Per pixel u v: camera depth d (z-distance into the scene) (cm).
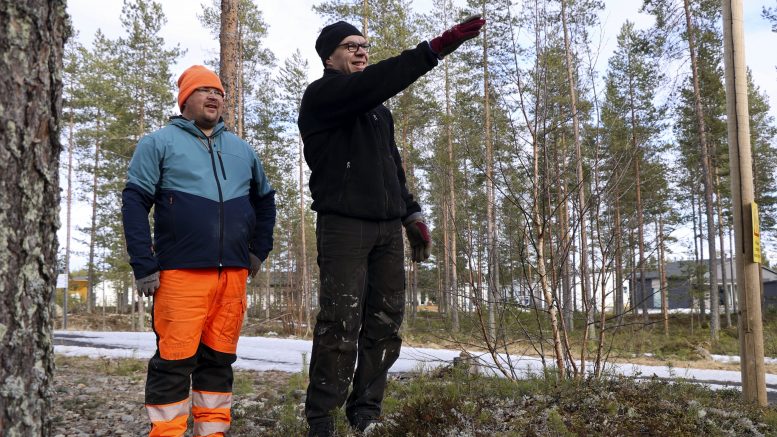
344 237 311
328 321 311
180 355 289
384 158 327
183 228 295
